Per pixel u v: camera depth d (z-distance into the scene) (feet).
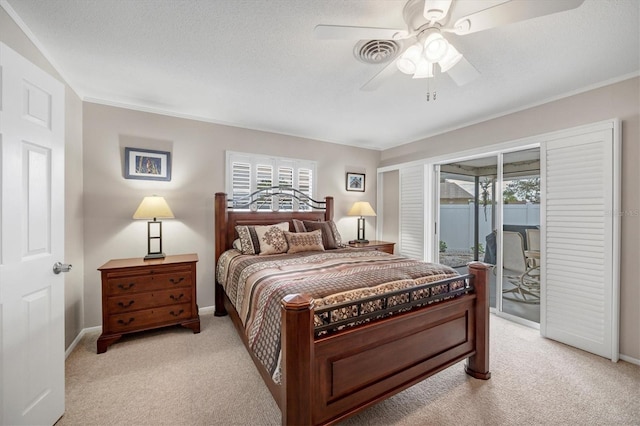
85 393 5.74
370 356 4.67
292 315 3.77
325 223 11.28
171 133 9.97
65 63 6.70
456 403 5.45
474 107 9.27
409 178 13.53
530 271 9.50
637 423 4.94
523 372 6.53
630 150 6.93
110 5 4.78
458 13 4.31
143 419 5.03
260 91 8.22
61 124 5.11
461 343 6.05
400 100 8.80
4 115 4.00
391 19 5.15
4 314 4.02
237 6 4.79
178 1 4.67
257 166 11.69
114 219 9.09
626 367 6.72
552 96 8.30
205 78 7.44
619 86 7.10
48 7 4.83
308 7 4.81
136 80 7.57
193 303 8.78
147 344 7.95
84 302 8.66
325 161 13.52
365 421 4.98
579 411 5.23
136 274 8.02
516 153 9.80
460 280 6.14
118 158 9.14
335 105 9.27
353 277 5.79
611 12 4.83
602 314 7.23
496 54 6.16
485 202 11.01
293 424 3.80
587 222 7.50
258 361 5.32
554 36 5.52
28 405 4.36
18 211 4.23
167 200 9.91
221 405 5.42
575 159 7.75
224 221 10.47
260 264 7.41
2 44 3.95
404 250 13.80
